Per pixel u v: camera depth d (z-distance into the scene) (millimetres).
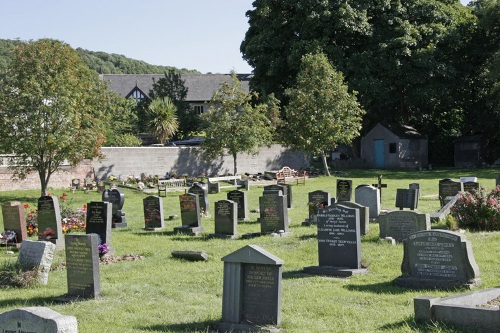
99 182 40656
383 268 15438
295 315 11414
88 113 38062
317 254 17734
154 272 16062
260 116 47062
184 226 23703
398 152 58594
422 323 10250
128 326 11133
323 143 47031
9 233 20672
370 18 55719
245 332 10508
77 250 13594
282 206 21625
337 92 46969
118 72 182875
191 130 75562
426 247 13461
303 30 55188
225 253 18484
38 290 14445
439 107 61875
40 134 33906
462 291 12578
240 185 42656
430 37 56094
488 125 60375
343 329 10406
